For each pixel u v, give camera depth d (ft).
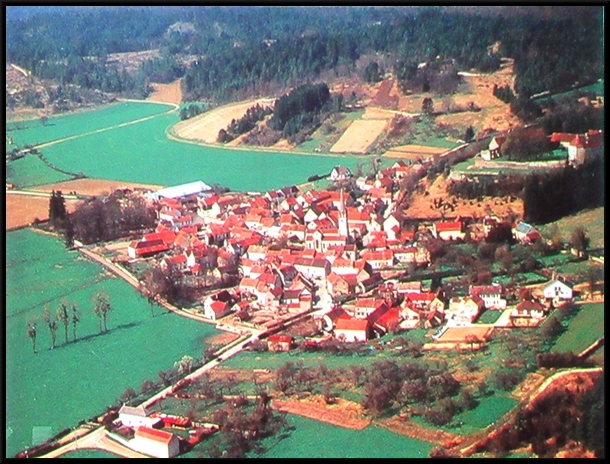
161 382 222.89
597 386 200.34
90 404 217.15
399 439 194.80
